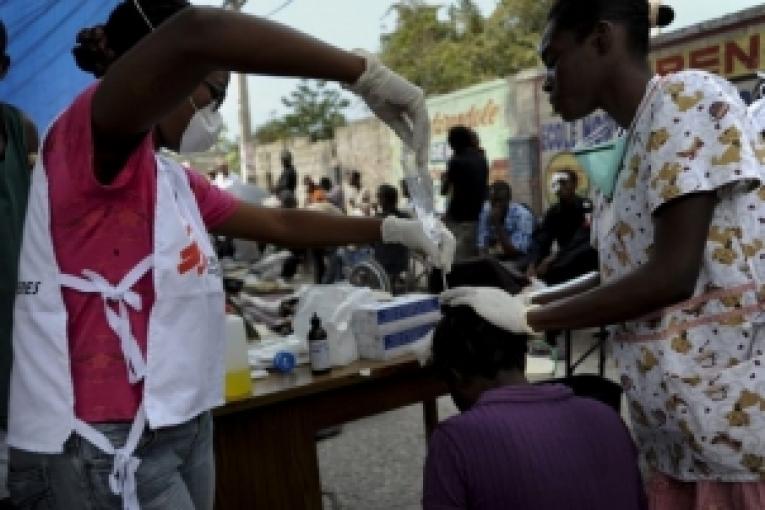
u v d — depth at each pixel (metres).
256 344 2.41
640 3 1.26
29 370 0.97
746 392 1.20
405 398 2.22
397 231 1.54
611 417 1.26
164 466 1.03
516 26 20.03
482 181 6.02
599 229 1.41
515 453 1.16
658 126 1.20
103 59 1.14
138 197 0.97
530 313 1.27
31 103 3.85
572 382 1.61
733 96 1.21
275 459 1.99
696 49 7.30
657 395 1.29
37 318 0.96
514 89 10.51
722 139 1.15
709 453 1.24
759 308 1.20
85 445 0.96
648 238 1.27
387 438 3.61
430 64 21.59
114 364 0.97
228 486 1.91
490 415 1.20
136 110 0.84
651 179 1.20
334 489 3.07
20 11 3.65
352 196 15.41
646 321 1.28
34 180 0.97
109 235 0.96
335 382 2.04
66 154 0.93
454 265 1.71
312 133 28.30
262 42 0.81
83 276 0.96
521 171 10.19
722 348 1.22
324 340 2.11
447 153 12.17
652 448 1.38
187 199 1.11
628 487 1.23
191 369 1.03
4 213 1.43
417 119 1.04
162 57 0.79
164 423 0.98
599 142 1.52
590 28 1.25
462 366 1.30
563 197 5.51
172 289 0.99
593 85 1.29
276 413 1.99
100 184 0.92
